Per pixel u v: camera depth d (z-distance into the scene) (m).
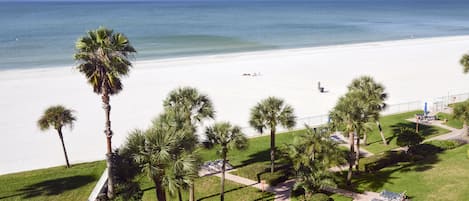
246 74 79.31
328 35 152.00
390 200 28.88
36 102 60.03
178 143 20.73
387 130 47.72
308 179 28.72
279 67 87.19
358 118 31.58
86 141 46.19
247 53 105.75
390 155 37.34
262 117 34.09
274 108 34.09
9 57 96.19
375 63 92.56
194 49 114.19
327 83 73.44
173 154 20.50
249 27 177.62
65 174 36.12
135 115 54.88
